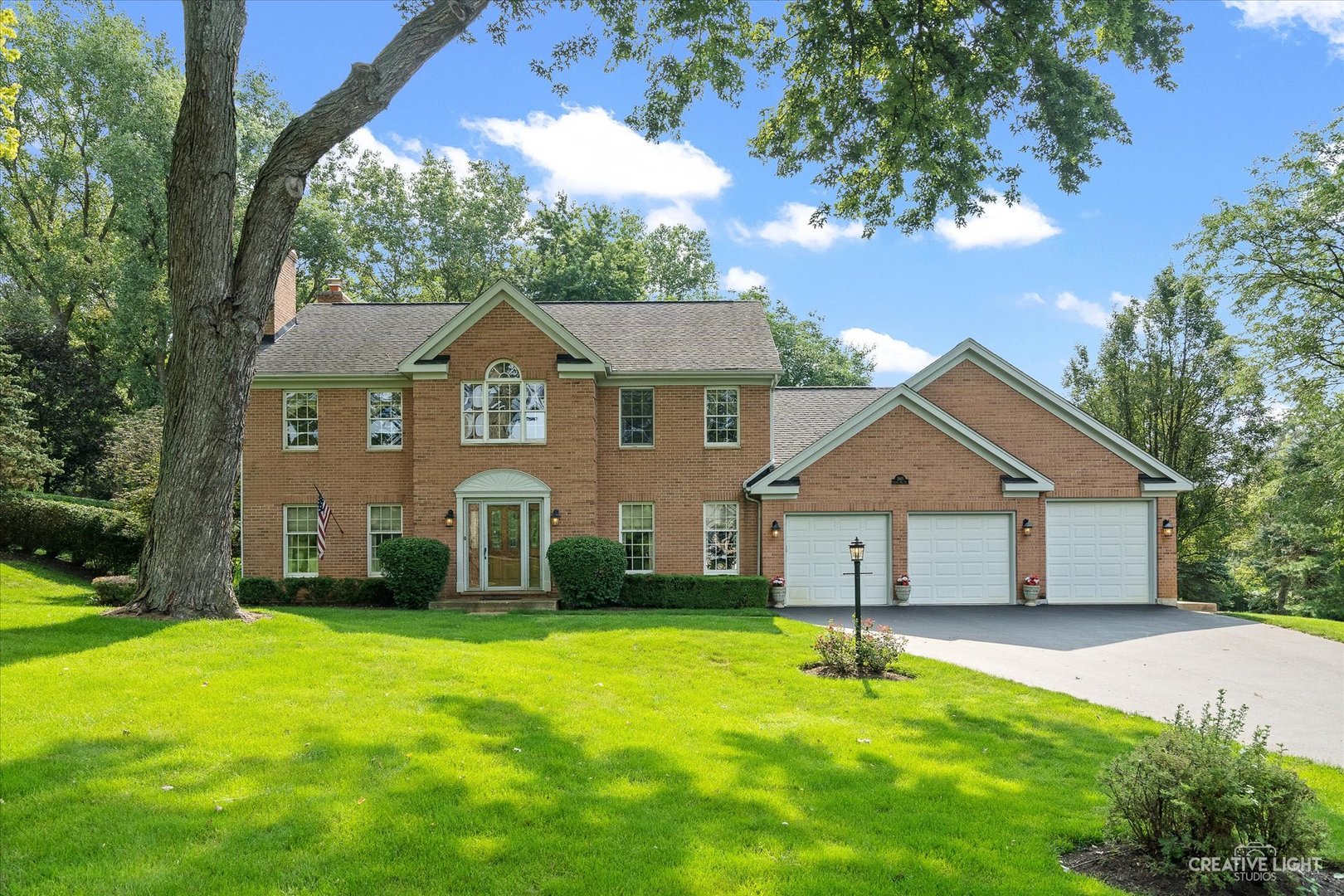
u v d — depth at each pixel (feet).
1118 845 19.89
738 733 27.89
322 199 136.15
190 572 40.42
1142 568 70.28
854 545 39.63
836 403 84.64
